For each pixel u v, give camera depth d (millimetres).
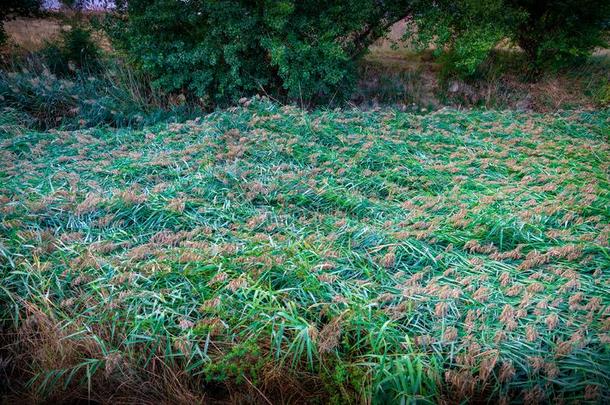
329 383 2639
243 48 7312
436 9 8148
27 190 4348
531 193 4531
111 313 2871
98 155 5316
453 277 3314
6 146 5551
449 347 2695
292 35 7410
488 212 4059
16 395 2746
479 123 6855
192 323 2783
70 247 3432
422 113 8500
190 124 6145
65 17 8500
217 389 2764
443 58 9594
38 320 2854
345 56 7684
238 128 6008
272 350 2730
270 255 3316
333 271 3311
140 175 4770
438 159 5562
